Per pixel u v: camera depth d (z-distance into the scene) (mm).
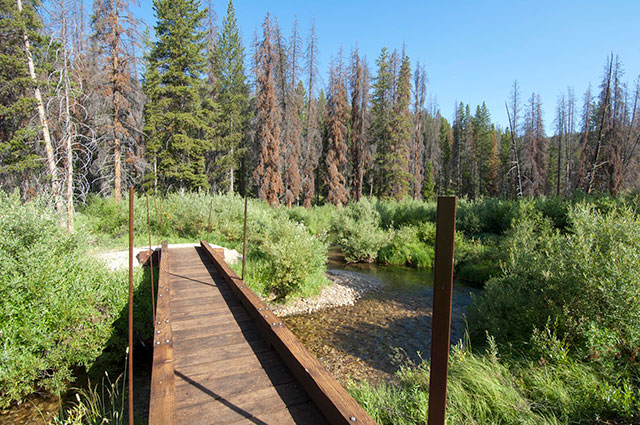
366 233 15250
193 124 26344
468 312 6758
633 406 3152
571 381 3688
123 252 9695
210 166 33906
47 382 4730
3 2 13195
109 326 5566
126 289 6352
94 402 4398
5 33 14281
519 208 15094
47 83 13461
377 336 7223
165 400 2244
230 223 13211
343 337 7168
